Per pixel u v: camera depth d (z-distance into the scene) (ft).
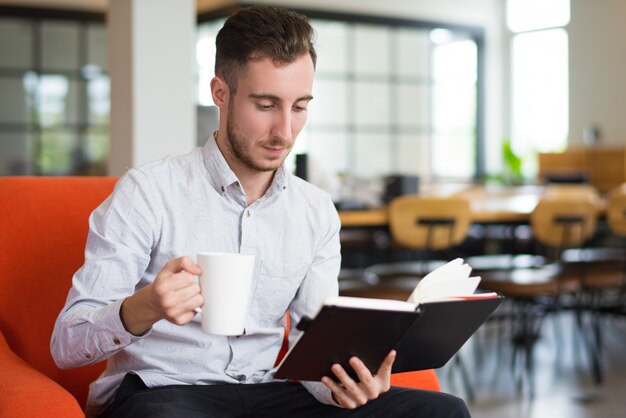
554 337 16.02
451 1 32.30
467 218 12.03
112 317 4.17
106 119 27.25
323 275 5.26
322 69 29.35
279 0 27.61
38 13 25.99
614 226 13.47
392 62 31.09
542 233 12.65
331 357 4.22
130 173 4.84
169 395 4.58
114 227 4.66
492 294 4.42
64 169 26.84
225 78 4.71
